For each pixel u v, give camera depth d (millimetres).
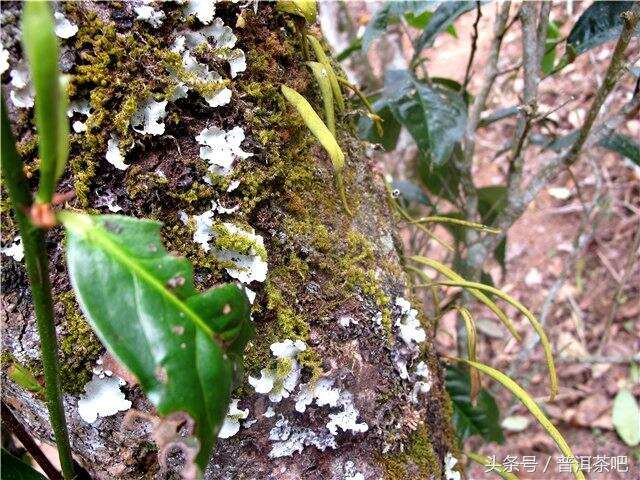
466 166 356
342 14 539
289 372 178
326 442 184
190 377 116
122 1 157
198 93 169
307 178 195
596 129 290
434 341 256
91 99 156
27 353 165
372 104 332
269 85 184
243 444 178
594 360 452
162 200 168
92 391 165
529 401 217
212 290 123
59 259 161
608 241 628
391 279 213
